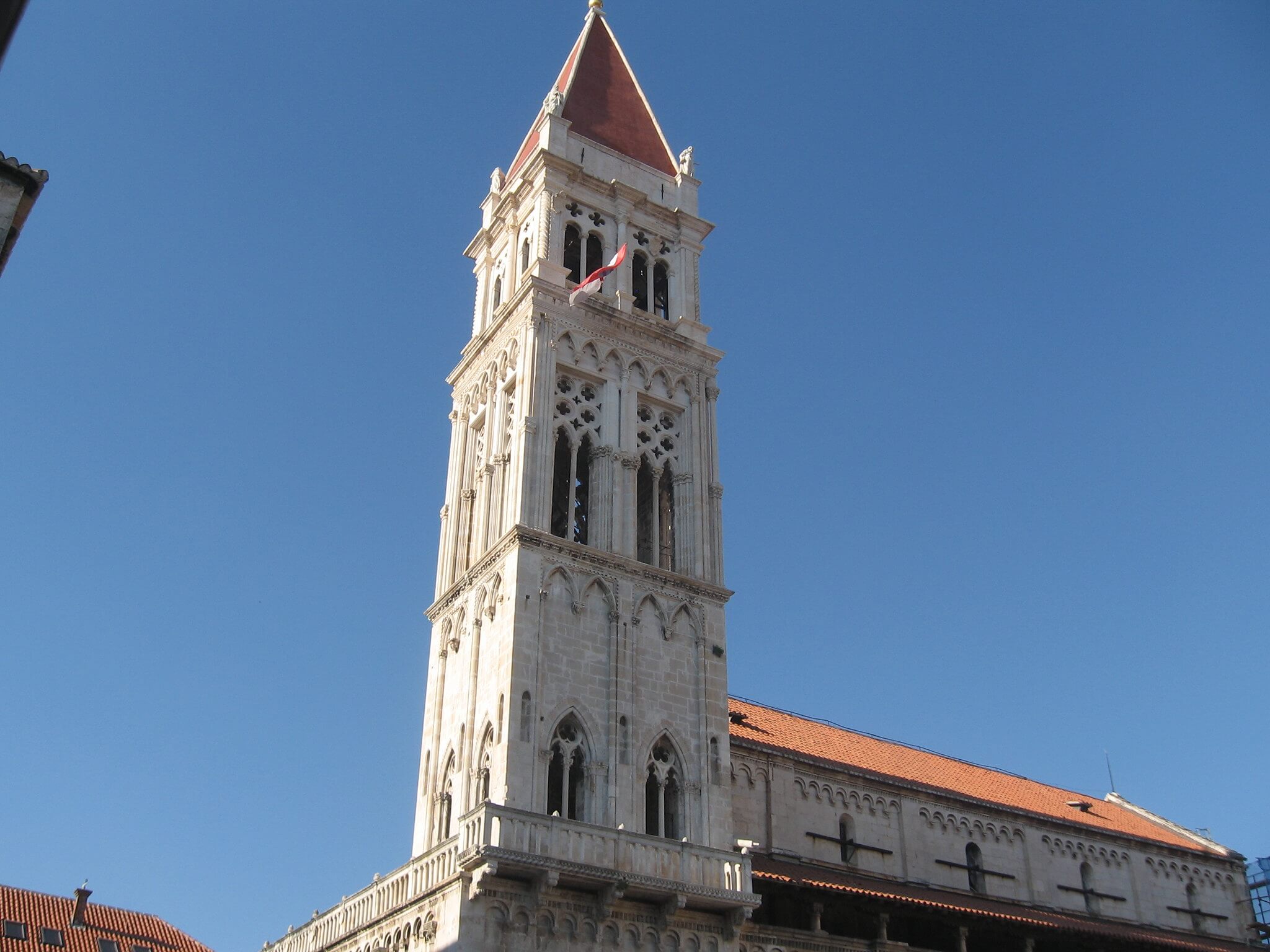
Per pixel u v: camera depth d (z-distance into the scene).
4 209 27.66
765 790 58.97
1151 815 80.88
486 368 61.97
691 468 59.25
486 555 54.03
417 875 46.78
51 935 68.81
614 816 48.59
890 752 70.62
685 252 65.88
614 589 53.47
